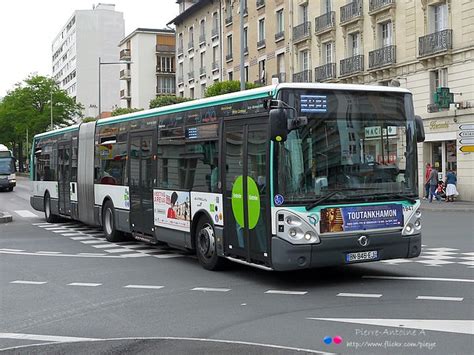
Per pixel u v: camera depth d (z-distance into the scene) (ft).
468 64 94.94
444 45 98.22
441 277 32.37
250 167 31.53
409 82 107.76
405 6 107.45
